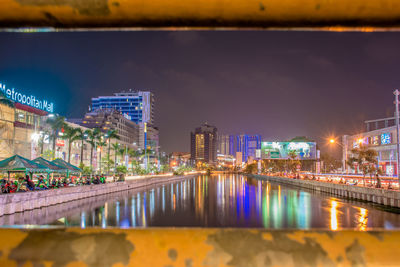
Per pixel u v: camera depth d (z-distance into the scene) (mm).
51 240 1285
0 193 23844
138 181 68062
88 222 23672
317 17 1051
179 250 1254
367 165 41375
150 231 1331
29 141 59219
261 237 1289
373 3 1017
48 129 65625
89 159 92938
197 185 85875
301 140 115250
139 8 1054
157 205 37312
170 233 1314
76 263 1233
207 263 1221
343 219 25766
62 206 30344
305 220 25875
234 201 42875
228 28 1124
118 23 1106
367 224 22953
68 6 1059
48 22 1096
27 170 28359
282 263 1204
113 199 41719
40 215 24531
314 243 1266
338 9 1038
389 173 72125
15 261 1236
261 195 51781
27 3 1055
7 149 52719
